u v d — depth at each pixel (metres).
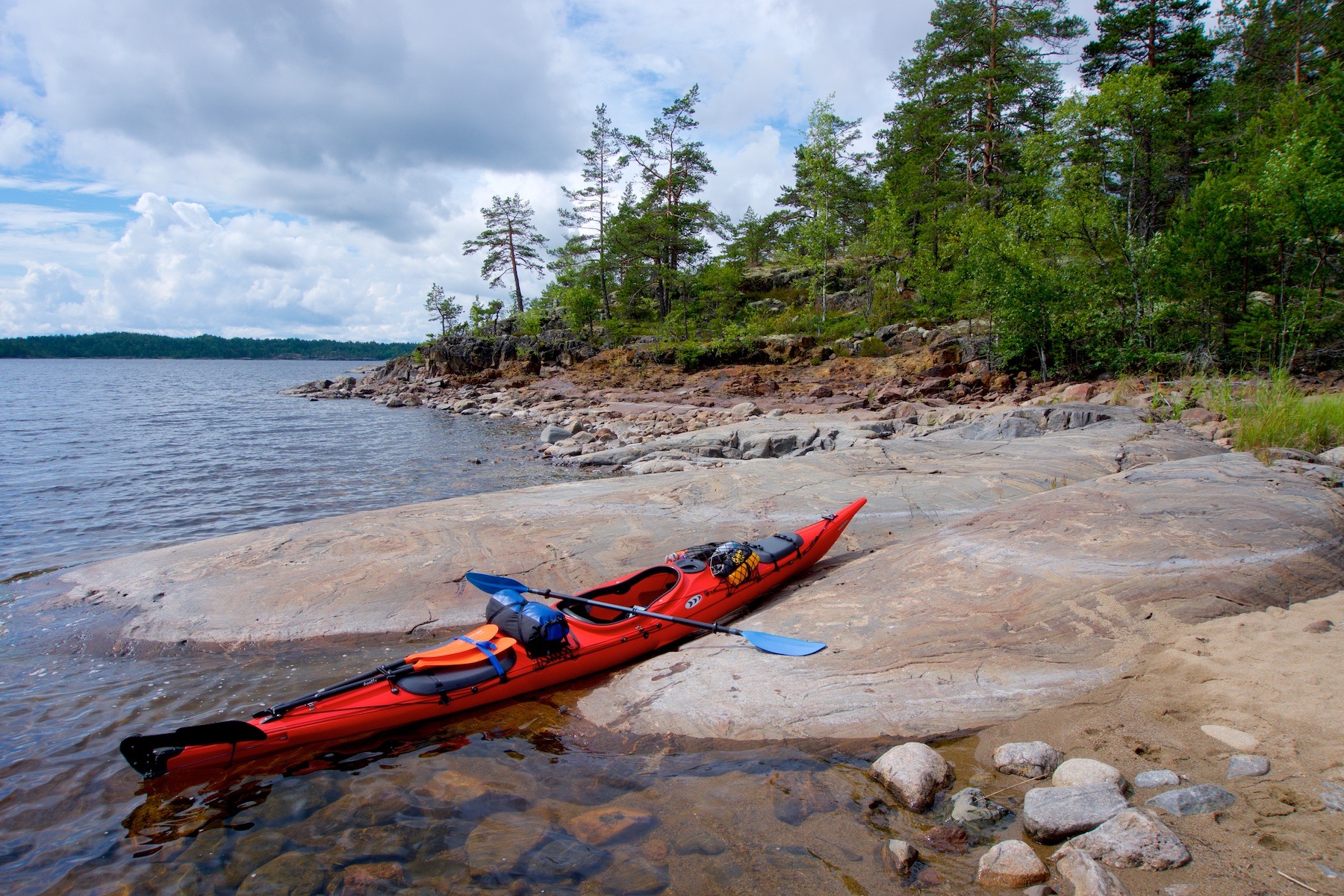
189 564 7.59
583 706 4.95
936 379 24.89
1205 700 3.86
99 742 4.73
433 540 8.06
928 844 3.16
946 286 28.81
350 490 14.45
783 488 9.48
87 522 11.80
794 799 3.61
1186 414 12.70
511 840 3.52
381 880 3.29
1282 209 16.44
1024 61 34.59
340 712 4.52
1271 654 4.13
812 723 4.25
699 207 48.88
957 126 38.16
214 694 5.39
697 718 4.47
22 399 44.97
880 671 4.63
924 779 3.50
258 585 7.11
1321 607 4.69
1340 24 28.84
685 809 3.64
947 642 4.80
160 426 27.25
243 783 4.20
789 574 6.88
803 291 47.59
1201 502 6.21
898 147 41.75
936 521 8.20
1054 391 19.94
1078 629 4.71
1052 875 2.85
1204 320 18.88
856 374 29.72
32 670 5.84
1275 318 17.28
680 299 52.75
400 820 3.77
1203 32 29.17
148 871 3.47
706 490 9.62
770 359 36.28
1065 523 6.17
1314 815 2.92
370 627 6.48
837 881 2.99
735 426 17.67
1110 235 20.77
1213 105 30.25
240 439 23.02
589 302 49.84
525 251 58.81
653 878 3.13
